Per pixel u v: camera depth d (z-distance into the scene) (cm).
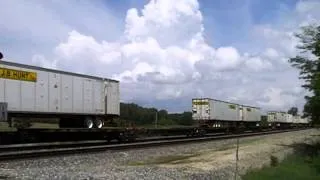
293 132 8806
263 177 2478
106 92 4066
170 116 8931
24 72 3106
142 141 4194
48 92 3334
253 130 8962
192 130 5972
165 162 2552
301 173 2827
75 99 3634
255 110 9288
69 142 3322
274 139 5456
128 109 8512
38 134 3175
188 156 2925
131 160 2584
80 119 3769
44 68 3303
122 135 3947
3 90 2923
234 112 7806
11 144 2934
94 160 2470
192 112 6750
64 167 2109
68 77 3559
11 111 2975
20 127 3012
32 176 1741
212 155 3034
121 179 1803
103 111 4012
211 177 2125
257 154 3297
